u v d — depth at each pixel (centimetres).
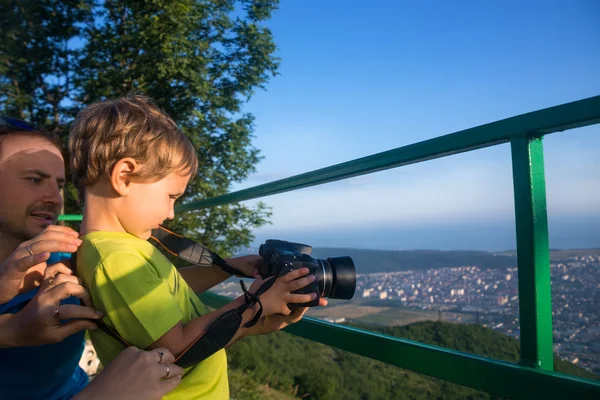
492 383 122
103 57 1389
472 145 131
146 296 117
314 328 188
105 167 127
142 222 130
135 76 1313
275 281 127
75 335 158
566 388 106
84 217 136
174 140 133
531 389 112
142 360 106
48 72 1380
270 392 554
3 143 152
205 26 1453
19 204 153
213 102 1386
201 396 127
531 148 119
